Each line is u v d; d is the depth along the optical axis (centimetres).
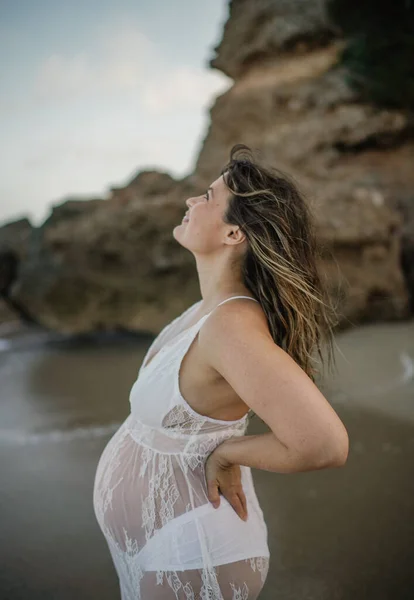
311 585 208
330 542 234
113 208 605
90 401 405
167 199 587
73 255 582
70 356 534
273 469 120
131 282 584
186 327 153
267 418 112
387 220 639
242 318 125
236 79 904
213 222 144
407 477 284
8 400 411
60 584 212
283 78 825
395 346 516
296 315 141
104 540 241
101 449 327
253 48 852
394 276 633
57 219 609
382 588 204
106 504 143
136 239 576
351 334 569
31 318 630
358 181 719
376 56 771
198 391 131
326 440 109
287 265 139
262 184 144
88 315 592
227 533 133
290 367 115
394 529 240
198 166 884
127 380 454
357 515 253
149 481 137
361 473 291
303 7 806
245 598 136
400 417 356
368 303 612
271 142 777
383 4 745
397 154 773
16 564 224
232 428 138
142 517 136
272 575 215
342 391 406
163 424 136
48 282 588
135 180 648
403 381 419
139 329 594
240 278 143
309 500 268
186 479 135
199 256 150
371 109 776
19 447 332
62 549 234
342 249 598
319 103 787
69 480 293
